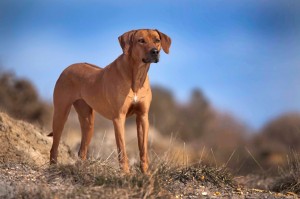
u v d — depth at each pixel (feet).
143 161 37.11
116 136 36.65
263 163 66.18
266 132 92.53
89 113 41.42
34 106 78.07
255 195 33.94
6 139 39.63
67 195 29.68
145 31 36.76
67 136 56.54
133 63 36.42
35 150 41.42
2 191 30.01
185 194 33.45
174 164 37.76
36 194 29.50
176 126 97.09
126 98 36.50
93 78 39.01
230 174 37.99
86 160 34.63
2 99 76.48
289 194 37.42
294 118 93.91
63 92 40.78
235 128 99.81
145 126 37.45
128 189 30.68
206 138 94.89
